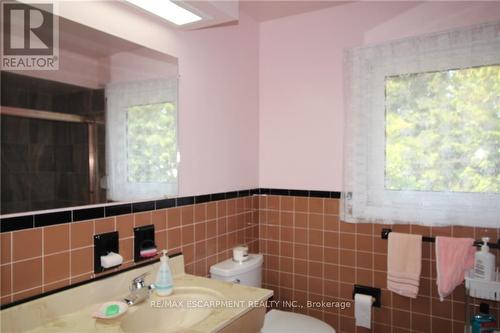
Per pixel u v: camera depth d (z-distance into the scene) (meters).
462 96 1.72
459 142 1.73
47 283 1.10
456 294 1.75
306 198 2.17
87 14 1.22
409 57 1.83
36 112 1.07
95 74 1.25
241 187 2.13
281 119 2.27
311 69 2.16
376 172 1.92
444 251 1.67
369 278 1.97
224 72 1.97
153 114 1.49
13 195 1.01
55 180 1.12
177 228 1.62
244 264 1.88
